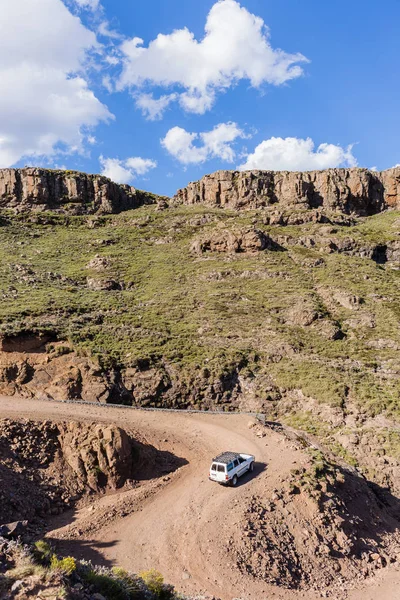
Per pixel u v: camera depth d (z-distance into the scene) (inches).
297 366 1462.8
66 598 364.2
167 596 490.3
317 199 3486.7
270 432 1114.7
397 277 2282.2
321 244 2600.9
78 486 809.5
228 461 865.5
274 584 649.6
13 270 2250.2
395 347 1606.8
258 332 1680.6
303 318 1776.6
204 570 642.2
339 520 799.1
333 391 1309.1
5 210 3159.5
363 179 3558.1
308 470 904.3
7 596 358.6
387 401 1251.2
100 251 2694.4
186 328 1696.6
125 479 859.4
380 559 772.6
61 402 1200.2
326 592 669.9
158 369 1393.9
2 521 666.2
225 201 3506.4
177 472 927.7
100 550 656.4
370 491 982.4
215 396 1353.3
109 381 1309.1
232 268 2289.6
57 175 3469.5
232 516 753.0
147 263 2490.2
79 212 3334.2
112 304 1916.8
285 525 762.2
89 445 865.5
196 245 2581.2
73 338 1448.1
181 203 3752.5
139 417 1181.7
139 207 3727.9
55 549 631.2
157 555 658.8
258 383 1402.6
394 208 3599.9
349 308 1897.1
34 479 778.8
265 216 2984.7
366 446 1122.0
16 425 877.2
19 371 1288.1
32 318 1600.6
